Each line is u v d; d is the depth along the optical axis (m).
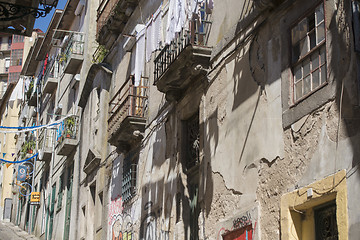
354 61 7.59
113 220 16.75
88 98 21.80
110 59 19.86
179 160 12.70
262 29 9.95
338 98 7.82
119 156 17.02
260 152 9.46
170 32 11.30
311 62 8.59
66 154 24.08
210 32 11.86
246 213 9.50
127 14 17.50
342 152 7.58
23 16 10.52
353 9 7.73
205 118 11.66
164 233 12.95
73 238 21.12
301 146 8.45
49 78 29.50
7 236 31.62
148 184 14.40
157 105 14.51
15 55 59.06
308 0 8.82
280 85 9.20
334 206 7.85
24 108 39.72
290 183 8.56
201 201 11.32
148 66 15.60
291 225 8.37
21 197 36.66
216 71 11.41
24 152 34.47
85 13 24.80
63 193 24.41
